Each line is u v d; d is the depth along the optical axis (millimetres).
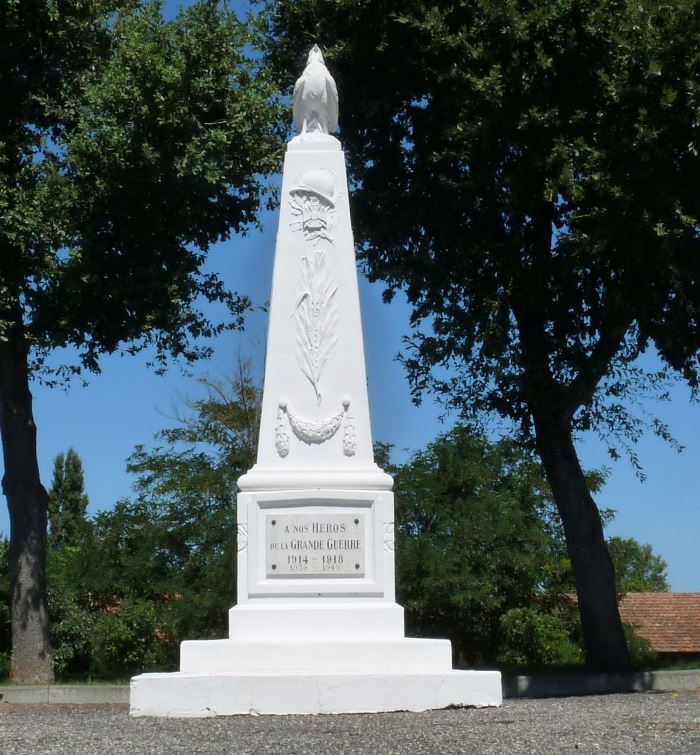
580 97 16922
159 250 20109
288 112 20266
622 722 9719
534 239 19141
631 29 15891
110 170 18516
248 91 19328
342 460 12883
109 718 10977
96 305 19453
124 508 26484
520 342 18969
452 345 18938
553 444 18672
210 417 27031
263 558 12312
